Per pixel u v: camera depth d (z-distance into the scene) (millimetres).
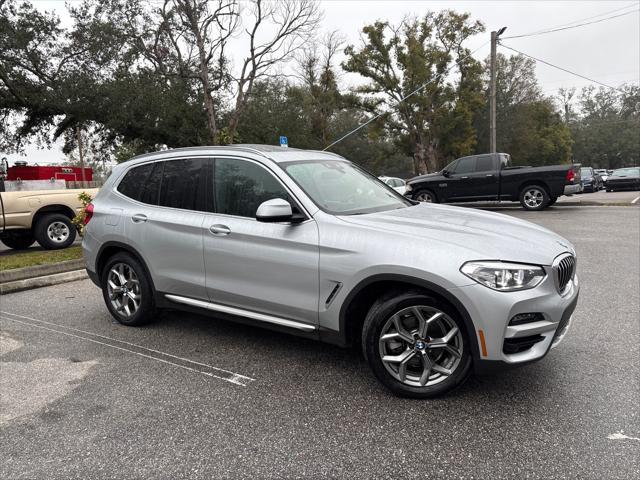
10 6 24328
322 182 3977
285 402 3281
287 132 36594
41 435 2941
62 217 9508
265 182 3902
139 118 27000
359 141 56531
